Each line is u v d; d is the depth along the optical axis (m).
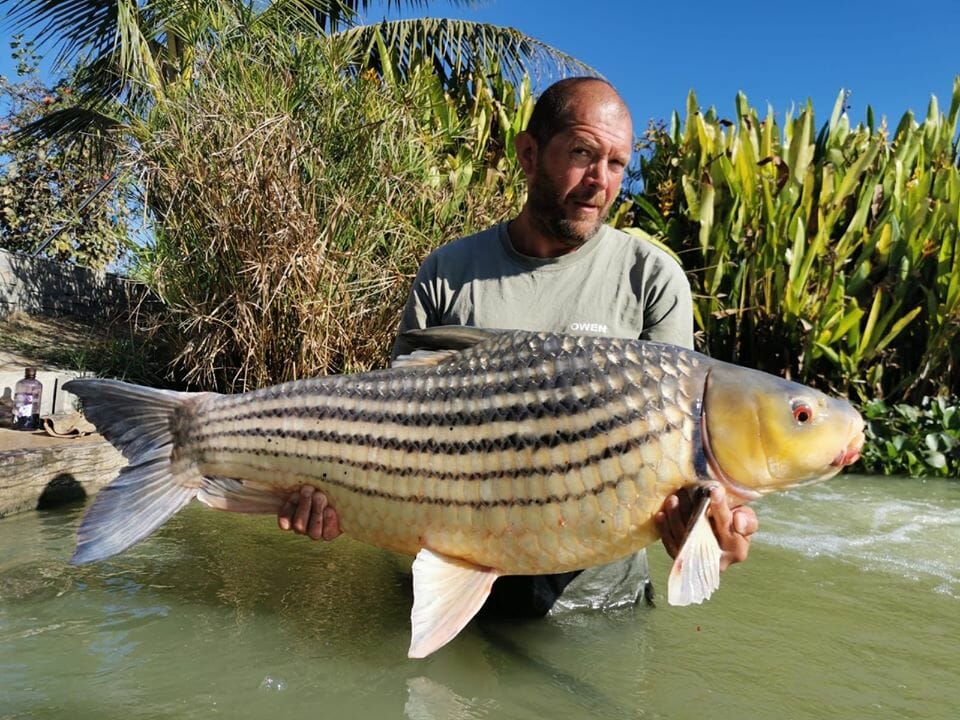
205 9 3.14
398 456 0.96
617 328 1.23
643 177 3.58
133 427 1.08
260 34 3.11
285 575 1.33
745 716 0.88
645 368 0.88
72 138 4.28
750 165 2.99
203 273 2.71
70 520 1.69
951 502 2.10
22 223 5.84
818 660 1.04
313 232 2.50
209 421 1.06
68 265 4.38
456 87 4.45
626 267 1.26
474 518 0.92
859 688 0.96
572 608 1.19
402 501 0.96
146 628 1.08
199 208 2.60
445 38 5.05
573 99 1.16
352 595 1.24
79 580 1.27
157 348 3.02
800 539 1.67
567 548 0.90
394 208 2.75
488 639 1.09
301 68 2.95
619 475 0.87
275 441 1.02
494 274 1.28
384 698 0.90
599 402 0.88
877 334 2.76
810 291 2.95
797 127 3.07
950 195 2.89
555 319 1.24
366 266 2.62
